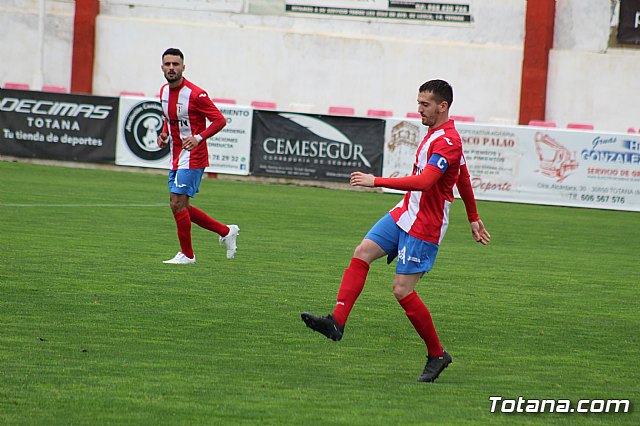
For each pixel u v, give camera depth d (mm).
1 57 71625
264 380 13852
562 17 69125
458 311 20766
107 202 39344
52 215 33906
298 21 71188
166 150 53781
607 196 50719
